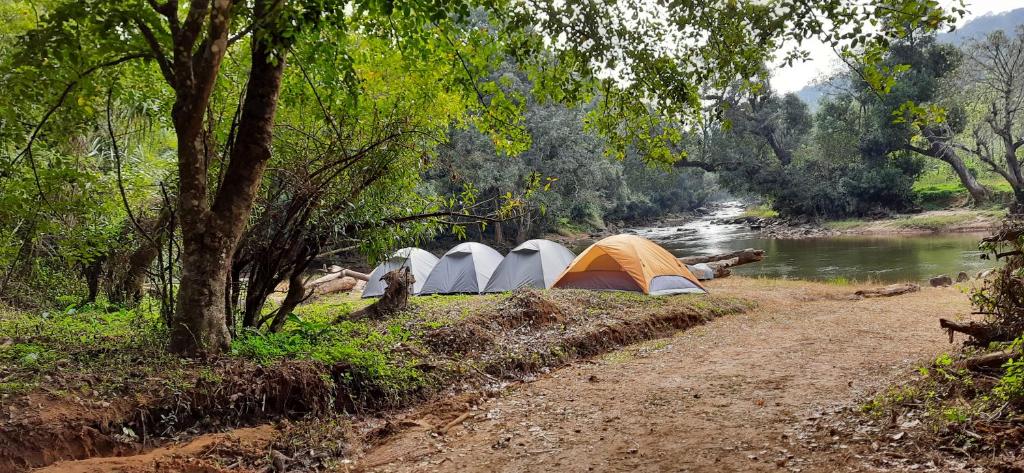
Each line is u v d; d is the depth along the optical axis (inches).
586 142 1563.7
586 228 2085.4
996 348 202.1
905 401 188.2
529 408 241.3
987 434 152.5
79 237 328.2
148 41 224.4
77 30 222.1
